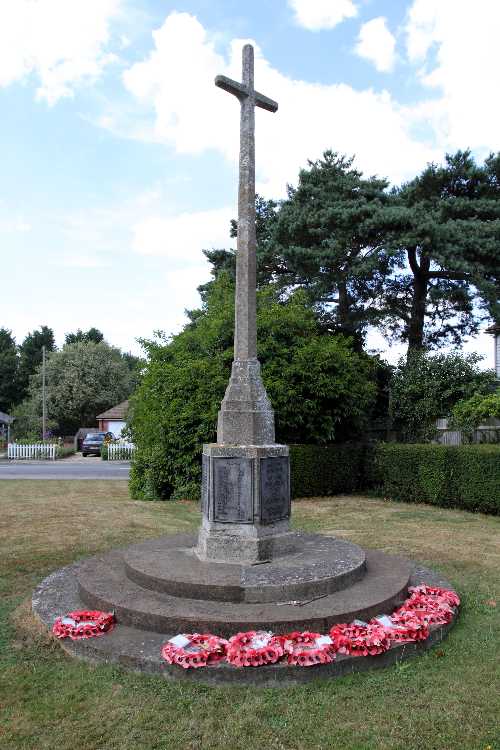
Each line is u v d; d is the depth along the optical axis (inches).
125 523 387.2
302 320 546.0
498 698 152.5
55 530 361.4
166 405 514.6
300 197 722.8
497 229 623.8
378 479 532.7
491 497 424.8
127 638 177.8
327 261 655.8
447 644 187.3
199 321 586.9
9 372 2379.4
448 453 459.2
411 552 308.5
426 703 149.7
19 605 219.5
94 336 2856.8
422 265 747.4
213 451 230.8
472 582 254.4
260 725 138.9
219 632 176.9
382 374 694.5
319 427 531.2
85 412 2048.5
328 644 166.1
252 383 239.9
